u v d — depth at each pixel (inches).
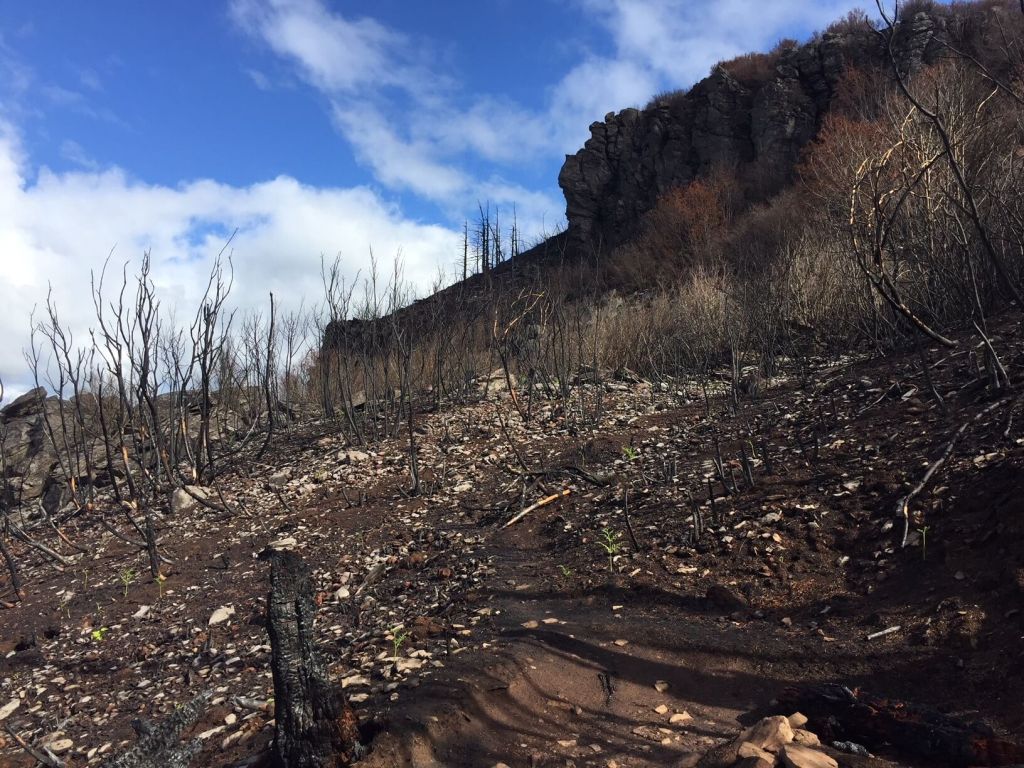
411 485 320.2
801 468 222.2
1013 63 285.1
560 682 136.6
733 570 175.9
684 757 104.9
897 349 340.8
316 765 104.6
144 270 378.0
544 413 410.0
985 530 151.9
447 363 507.8
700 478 244.2
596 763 109.2
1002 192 294.8
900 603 145.1
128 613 232.8
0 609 262.8
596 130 1413.6
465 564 219.3
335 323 491.8
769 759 96.7
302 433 472.1
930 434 213.9
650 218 1091.3
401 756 109.6
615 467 289.1
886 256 359.9
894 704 107.7
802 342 425.4
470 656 146.4
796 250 460.1
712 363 454.9
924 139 286.4
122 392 376.8
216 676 172.9
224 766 117.9
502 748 114.3
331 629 185.6
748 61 1294.3
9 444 508.7
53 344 413.1
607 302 606.9
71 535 356.5
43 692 183.3
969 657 122.7
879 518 177.9
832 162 455.8
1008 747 94.8
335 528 283.4
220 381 497.7
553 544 222.4
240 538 293.7
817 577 165.0
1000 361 247.8
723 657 140.9
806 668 133.0
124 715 160.6
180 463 445.7
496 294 553.6
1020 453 173.2
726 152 1230.9
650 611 165.9
